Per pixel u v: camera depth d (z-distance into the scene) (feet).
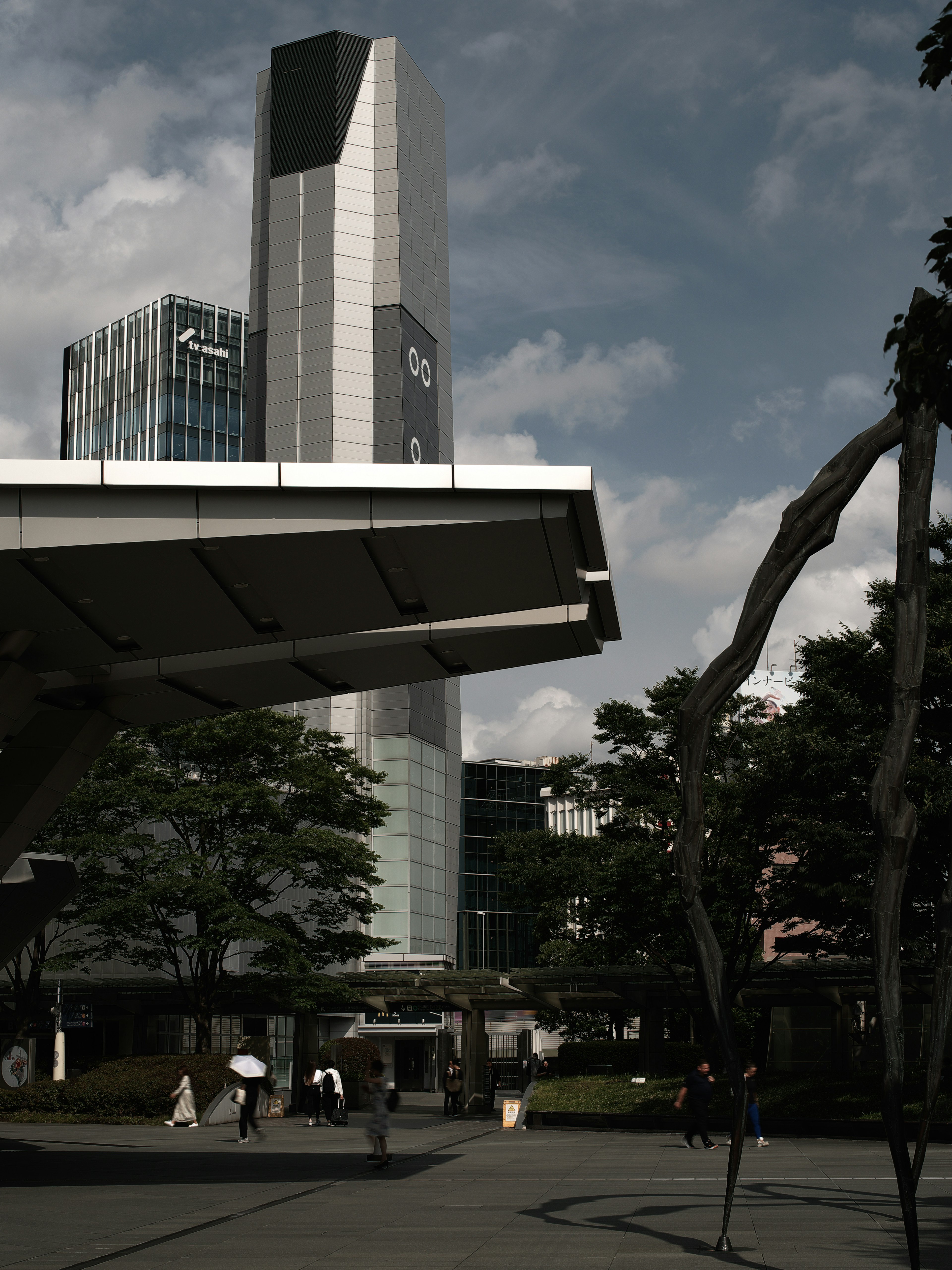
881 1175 59.93
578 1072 150.71
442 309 320.91
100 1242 40.60
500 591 60.49
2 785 76.79
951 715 91.30
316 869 143.33
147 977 155.12
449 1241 39.19
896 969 30.89
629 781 126.52
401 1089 240.73
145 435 400.26
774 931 163.94
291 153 304.09
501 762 369.91
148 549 54.24
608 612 71.10
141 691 79.20
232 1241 40.14
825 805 96.68
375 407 291.17
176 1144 91.50
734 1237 38.70
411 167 309.22
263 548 54.75
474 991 141.18
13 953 93.91
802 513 36.91
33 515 53.21
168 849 123.75
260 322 301.22
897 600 33.81
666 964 116.26
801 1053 140.36
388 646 72.74
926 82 25.03
